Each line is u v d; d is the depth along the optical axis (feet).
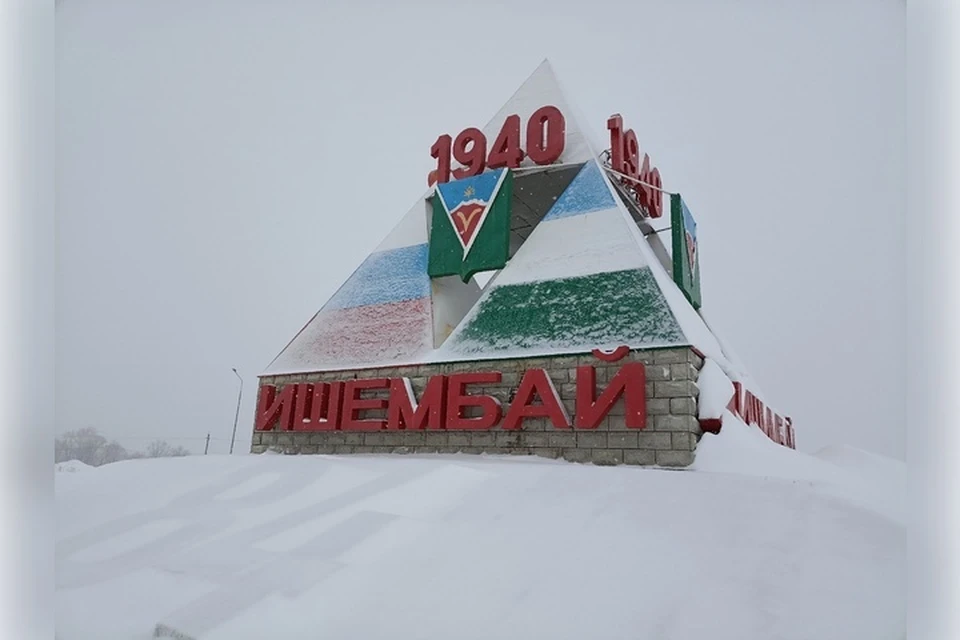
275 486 35.96
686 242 64.90
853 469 66.90
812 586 21.85
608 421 47.03
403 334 59.82
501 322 54.39
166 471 40.34
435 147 67.56
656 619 19.99
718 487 31.55
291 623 20.84
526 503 30.60
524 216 72.49
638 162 68.49
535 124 61.26
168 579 24.48
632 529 26.84
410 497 32.17
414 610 21.31
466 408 52.85
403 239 65.82
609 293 50.62
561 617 20.35
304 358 63.98
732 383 50.44
